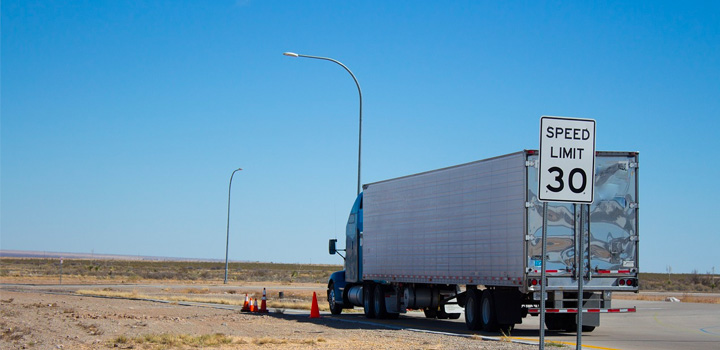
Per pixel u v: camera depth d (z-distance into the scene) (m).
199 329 23.06
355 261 31.64
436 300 27.42
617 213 21.64
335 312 33.47
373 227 30.03
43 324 23.80
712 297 61.94
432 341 19.22
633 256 21.66
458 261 23.95
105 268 137.88
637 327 26.80
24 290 54.81
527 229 20.70
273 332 22.17
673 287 100.44
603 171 21.67
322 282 97.88
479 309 23.25
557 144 11.52
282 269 183.88
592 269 21.27
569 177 11.52
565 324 23.64
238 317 28.78
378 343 18.67
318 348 17.55
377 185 30.03
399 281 27.66
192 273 124.69
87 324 24.03
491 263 22.19
